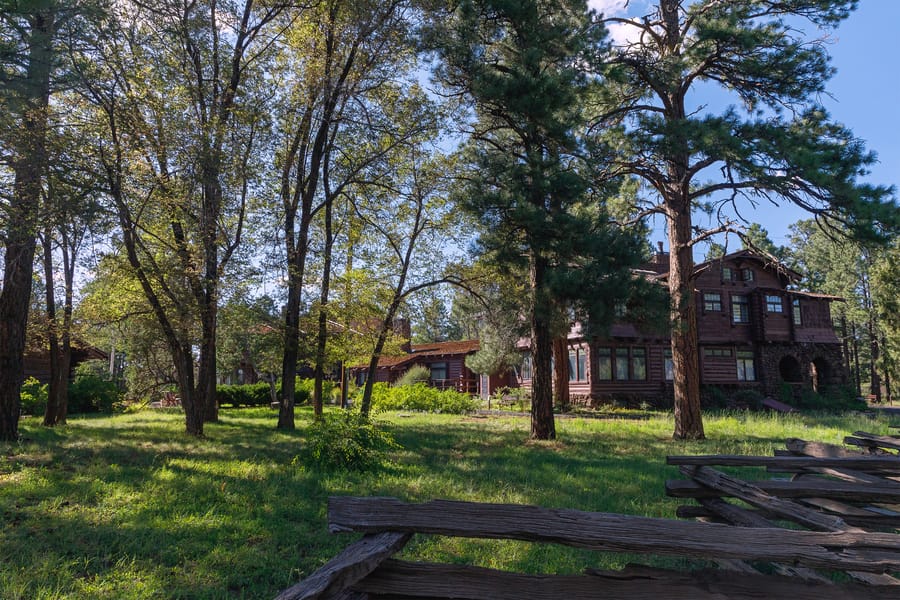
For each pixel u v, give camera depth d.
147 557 5.09
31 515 6.12
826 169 13.08
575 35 14.06
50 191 10.27
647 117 15.02
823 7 14.63
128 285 15.41
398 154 17.70
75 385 27.11
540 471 9.93
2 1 8.03
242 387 38.28
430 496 7.56
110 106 11.64
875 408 38.31
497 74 13.84
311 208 19.47
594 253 13.34
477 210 13.82
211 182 13.05
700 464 4.95
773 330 34.31
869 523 4.51
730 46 15.27
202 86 14.37
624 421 22.52
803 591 2.96
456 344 44.16
